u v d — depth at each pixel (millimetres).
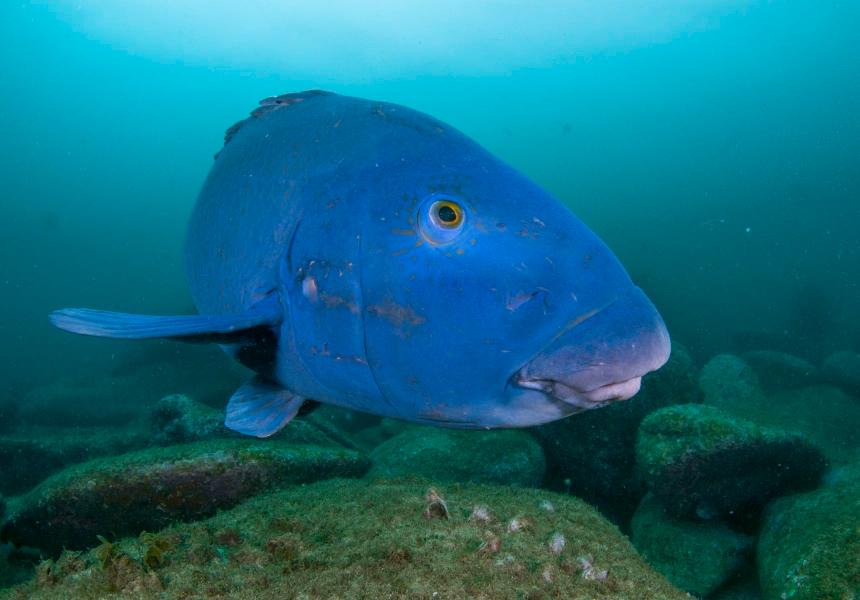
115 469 3936
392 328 1332
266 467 4070
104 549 1960
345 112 1752
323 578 1789
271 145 1884
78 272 45938
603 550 2398
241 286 1795
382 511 2443
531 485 5840
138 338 1454
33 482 8398
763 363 11938
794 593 3436
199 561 1984
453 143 1524
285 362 1674
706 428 4957
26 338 29031
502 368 1249
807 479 5020
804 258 30734
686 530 5074
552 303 1233
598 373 1169
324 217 1520
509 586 1809
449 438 6168
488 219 1333
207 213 2121
